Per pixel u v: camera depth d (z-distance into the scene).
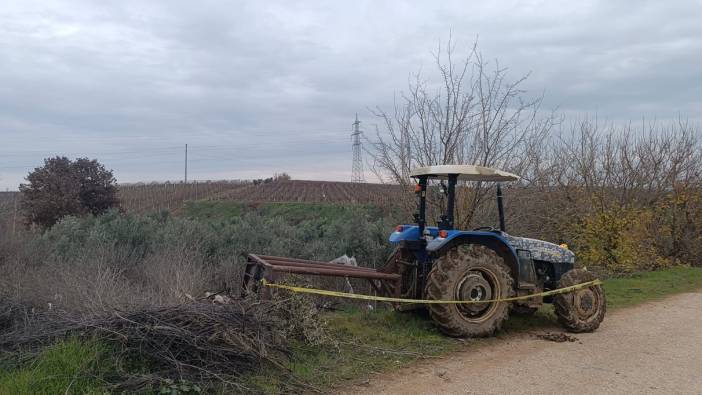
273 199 41.88
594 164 15.54
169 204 40.88
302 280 6.53
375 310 7.84
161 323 4.83
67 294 6.39
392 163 10.98
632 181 15.70
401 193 10.97
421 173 7.05
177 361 4.56
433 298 6.47
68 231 11.28
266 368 4.95
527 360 5.85
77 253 9.19
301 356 5.40
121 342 4.66
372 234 11.38
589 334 7.13
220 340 4.90
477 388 4.96
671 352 6.28
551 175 13.73
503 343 6.53
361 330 6.55
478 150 10.51
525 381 5.18
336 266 7.11
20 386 4.06
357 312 7.65
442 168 6.88
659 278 12.79
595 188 15.28
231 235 11.27
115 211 12.82
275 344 5.27
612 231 14.36
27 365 4.50
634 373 5.49
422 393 4.79
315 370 5.15
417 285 7.09
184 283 7.59
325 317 6.90
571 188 15.14
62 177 26.56
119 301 5.78
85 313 5.41
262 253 10.48
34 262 8.95
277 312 5.70
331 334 6.17
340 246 11.09
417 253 7.15
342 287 8.80
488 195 10.54
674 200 15.93
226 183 55.12
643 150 16.16
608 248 14.45
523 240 7.44
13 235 9.73
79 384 4.20
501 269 6.75
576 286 7.13
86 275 6.96
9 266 7.94
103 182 28.11
